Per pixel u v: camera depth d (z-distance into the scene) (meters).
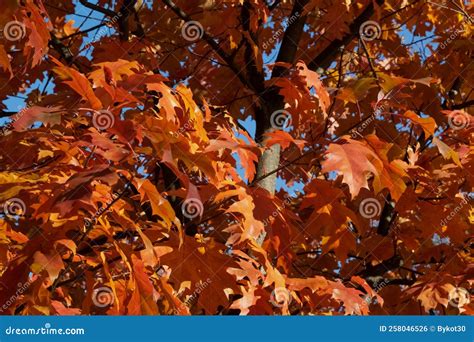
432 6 7.13
